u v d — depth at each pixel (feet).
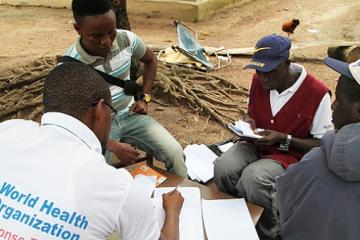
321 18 25.94
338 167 5.04
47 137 4.97
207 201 7.91
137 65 13.32
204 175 10.11
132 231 4.98
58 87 5.16
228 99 15.92
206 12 26.99
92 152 4.97
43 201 4.63
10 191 4.72
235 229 7.30
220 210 7.69
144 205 4.98
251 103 9.24
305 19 25.98
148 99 10.39
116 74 9.70
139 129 10.09
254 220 7.68
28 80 16.72
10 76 17.25
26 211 4.63
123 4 14.75
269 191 8.57
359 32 22.84
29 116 14.99
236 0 29.09
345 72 5.18
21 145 4.93
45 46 22.45
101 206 4.70
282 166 8.85
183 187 8.13
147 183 8.11
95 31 8.67
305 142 8.60
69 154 4.86
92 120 5.31
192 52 18.15
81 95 5.14
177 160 9.82
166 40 23.07
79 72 5.25
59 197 4.63
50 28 25.89
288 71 8.50
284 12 27.86
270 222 8.80
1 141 5.01
